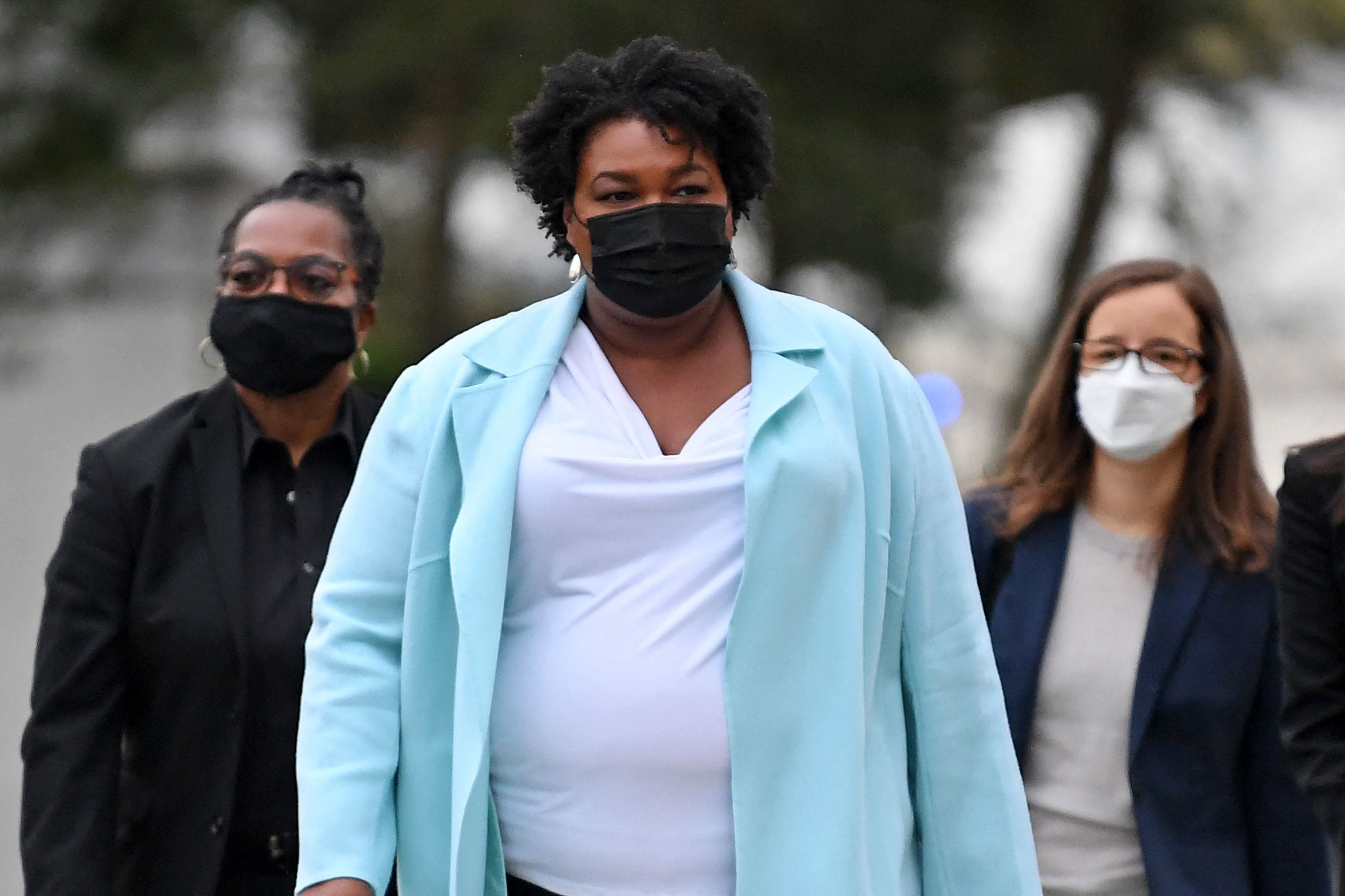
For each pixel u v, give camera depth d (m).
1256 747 12.88
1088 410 13.69
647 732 9.33
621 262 9.57
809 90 46.16
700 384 9.85
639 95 9.68
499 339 10.06
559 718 9.43
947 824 10.00
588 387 9.79
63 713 12.27
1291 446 11.89
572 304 10.05
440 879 9.89
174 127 49.16
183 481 12.61
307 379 12.91
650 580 9.43
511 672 9.61
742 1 44.25
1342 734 11.54
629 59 9.79
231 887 12.26
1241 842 12.79
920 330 52.94
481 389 9.87
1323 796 11.34
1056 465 14.01
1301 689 11.59
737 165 9.95
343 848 9.51
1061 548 13.64
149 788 12.39
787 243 47.44
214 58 47.91
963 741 10.02
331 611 10.06
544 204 10.20
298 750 10.06
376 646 10.02
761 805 9.29
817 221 46.59
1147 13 46.84
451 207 49.94
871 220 46.53
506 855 9.73
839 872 9.25
